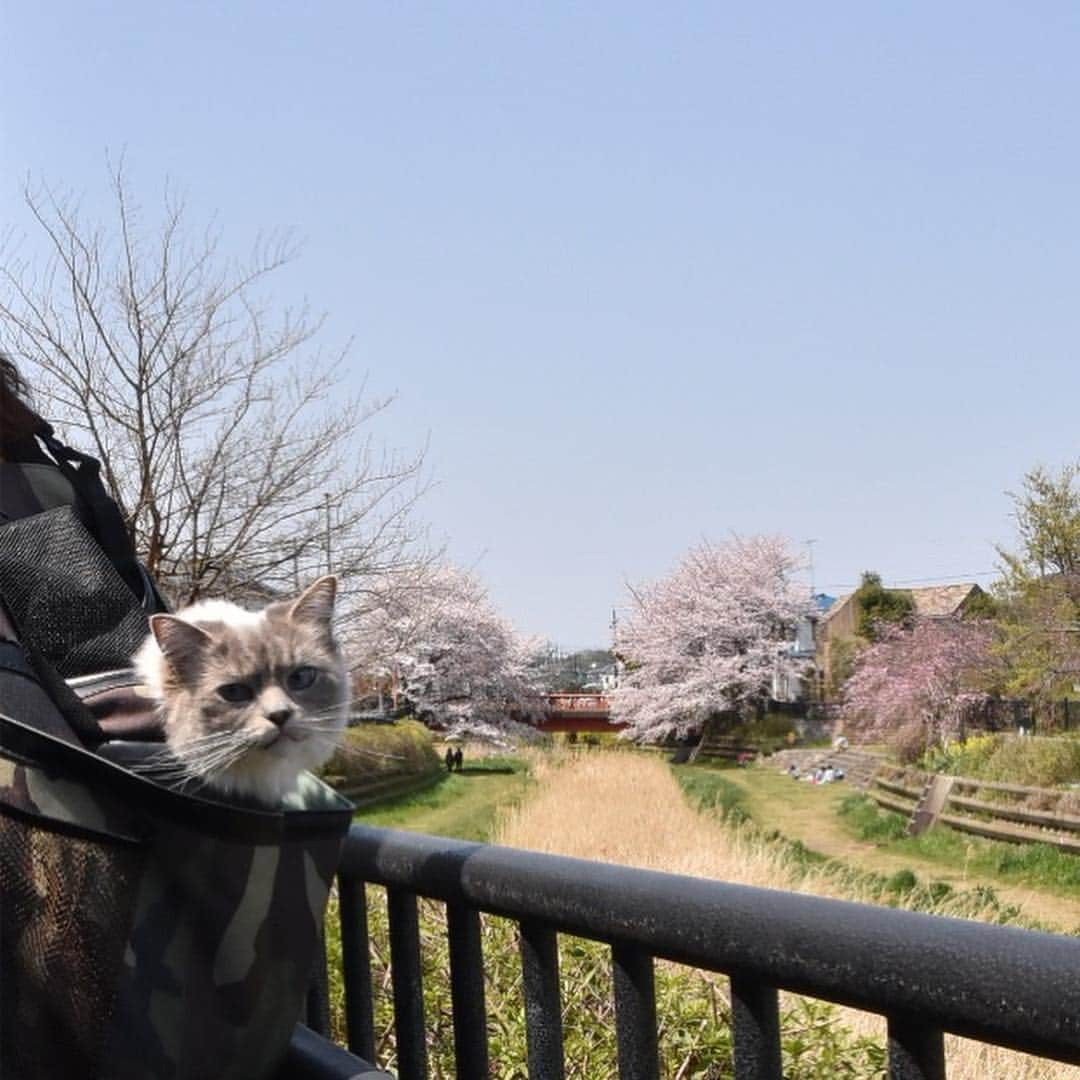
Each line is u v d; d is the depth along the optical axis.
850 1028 4.71
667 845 14.09
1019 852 22.84
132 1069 1.48
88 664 1.85
